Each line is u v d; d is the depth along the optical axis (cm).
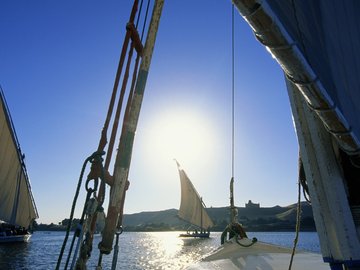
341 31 394
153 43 375
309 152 466
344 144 393
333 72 352
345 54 389
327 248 452
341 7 409
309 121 463
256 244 1112
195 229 15438
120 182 351
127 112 412
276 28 263
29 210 6756
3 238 7250
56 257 6538
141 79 364
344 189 444
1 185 5528
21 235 7700
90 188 352
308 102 343
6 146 5403
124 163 353
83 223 343
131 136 358
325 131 457
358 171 456
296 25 301
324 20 363
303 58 288
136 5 416
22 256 6506
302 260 904
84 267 341
